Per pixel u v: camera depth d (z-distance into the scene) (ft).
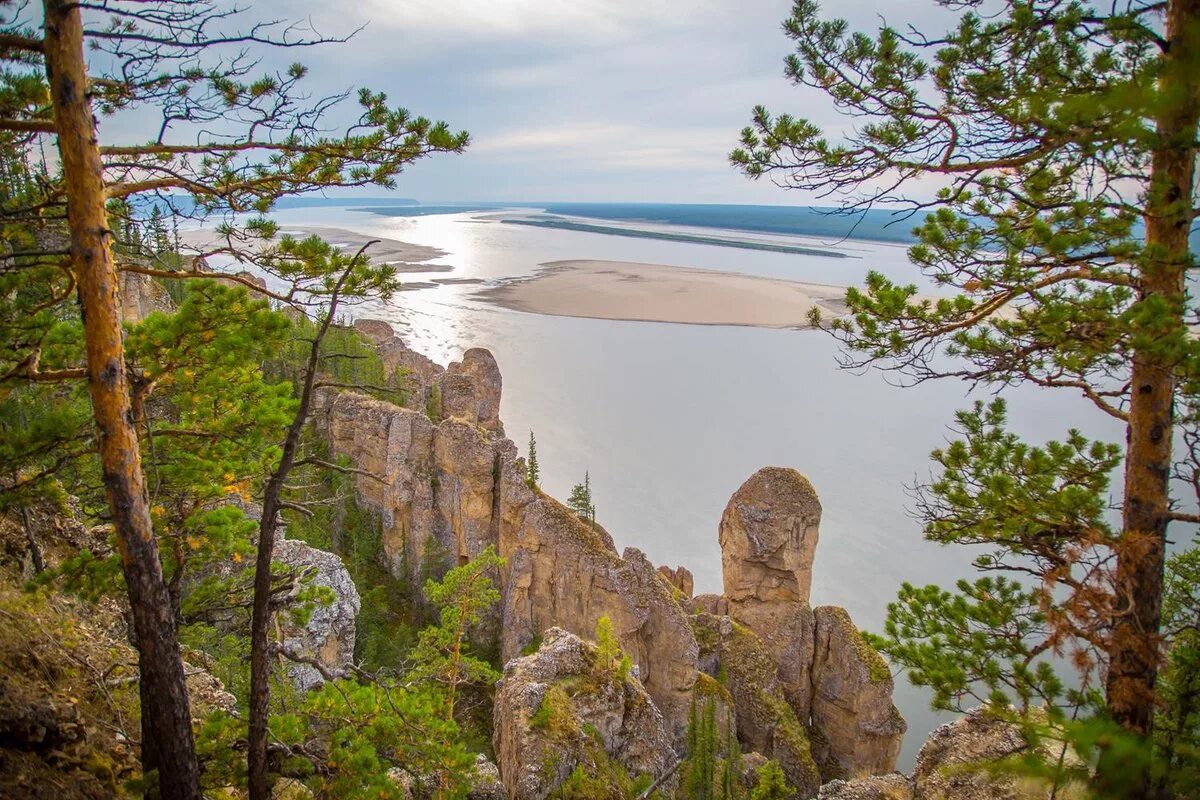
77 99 42.42
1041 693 43.34
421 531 207.62
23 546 68.49
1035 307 47.62
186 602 62.44
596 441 373.61
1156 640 39.32
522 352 540.93
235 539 63.26
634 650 155.02
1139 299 43.50
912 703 189.78
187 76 47.91
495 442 200.75
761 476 180.14
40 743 48.55
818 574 241.96
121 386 46.21
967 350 48.08
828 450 365.81
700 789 110.93
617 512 296.71
